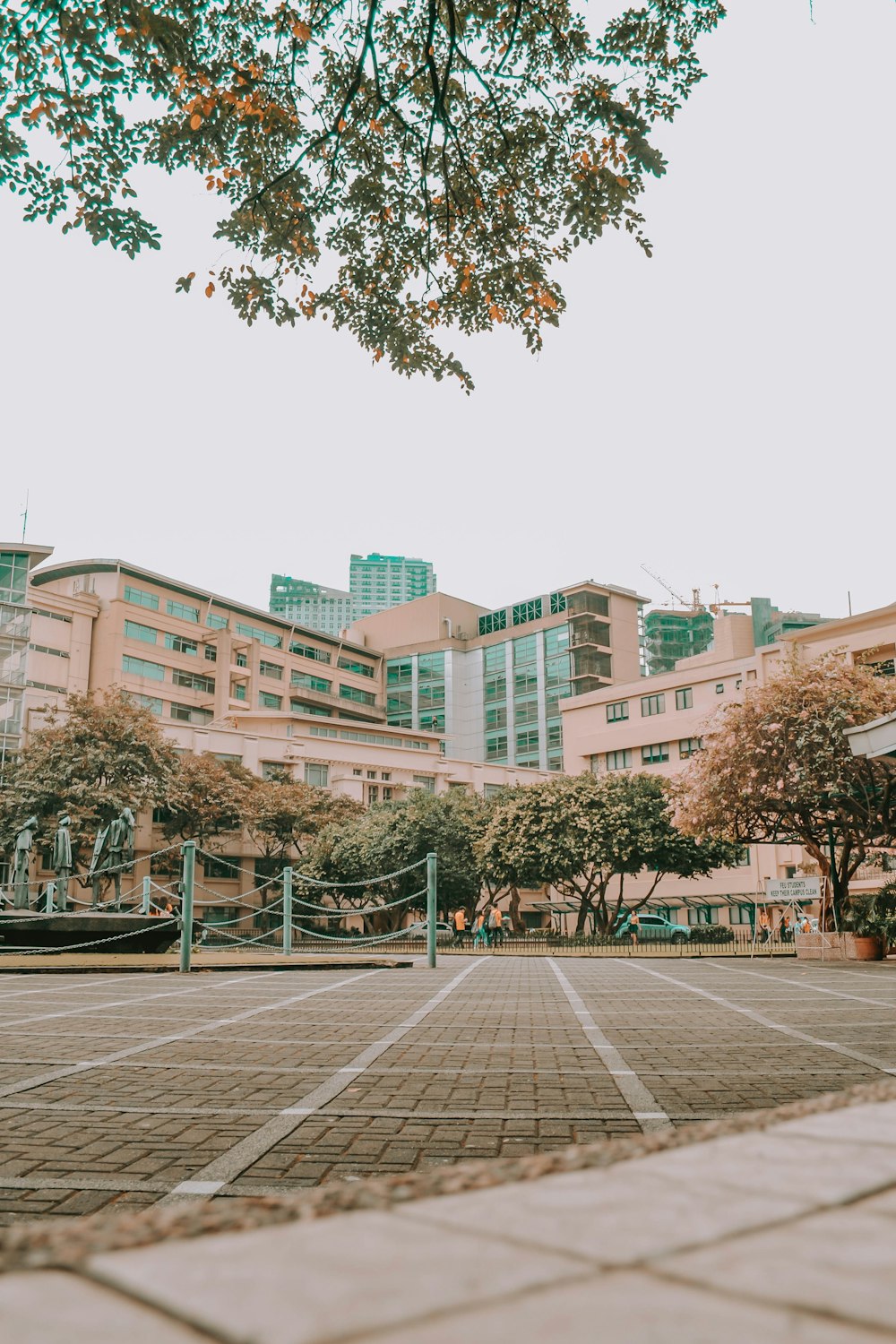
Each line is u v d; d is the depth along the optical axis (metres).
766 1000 11.38
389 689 99.00
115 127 7.14
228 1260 0.79
